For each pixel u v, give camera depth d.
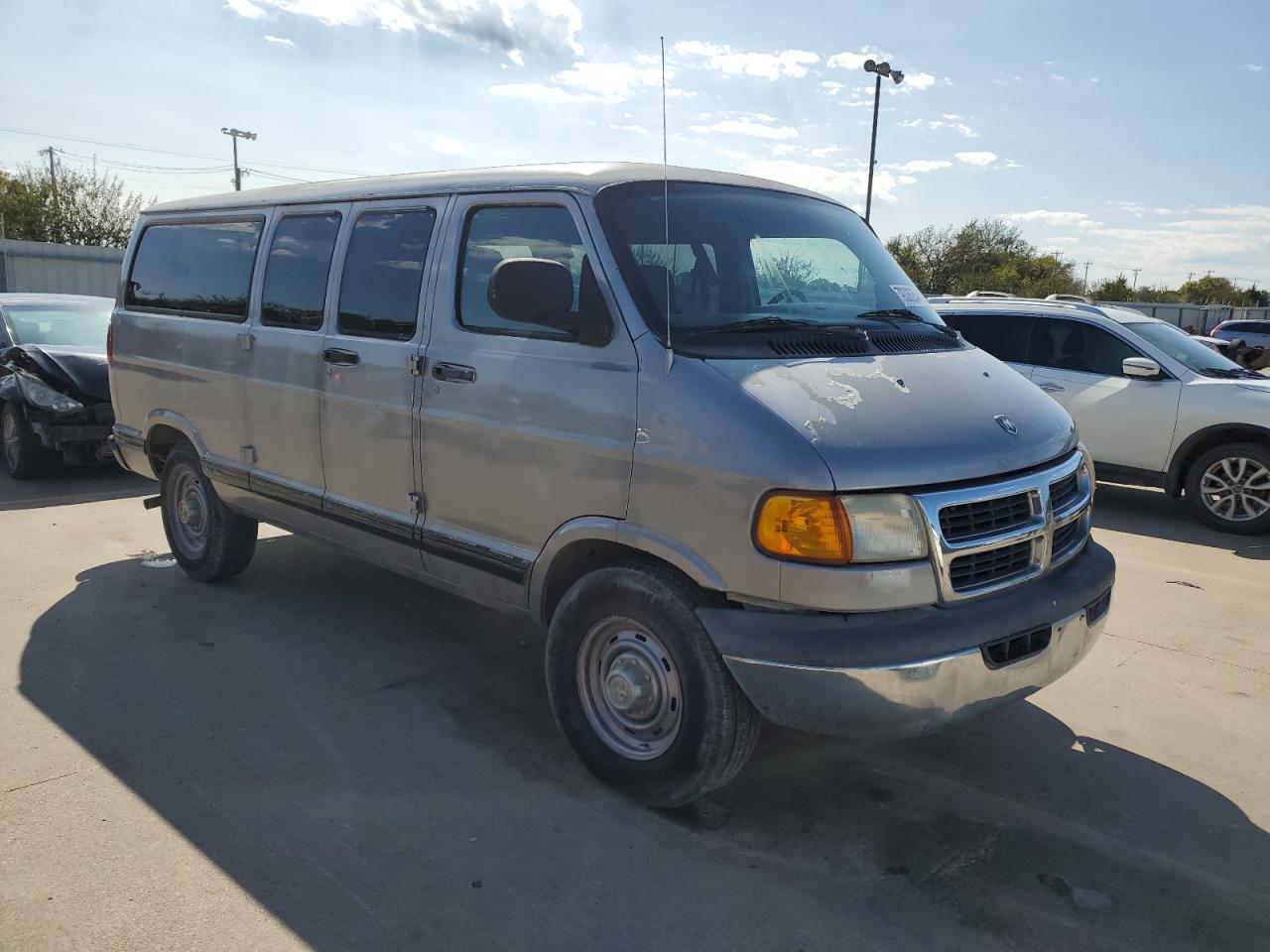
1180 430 8.07
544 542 3.66
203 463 5.50
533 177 3.86
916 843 3.32
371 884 3.02
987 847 3.30
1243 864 3.23
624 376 3.36
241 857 3.14
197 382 5.49
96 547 6.77
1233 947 2.81
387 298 4.30
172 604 5.57
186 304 5.68
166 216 5.98
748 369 3.23
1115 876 3.15
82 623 5.24
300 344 4.72
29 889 2.95
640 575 3.32
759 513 2.99
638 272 3.46
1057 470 3.50
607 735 3.57
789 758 3.91
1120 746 4.07
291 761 3.78
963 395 3.46
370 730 4.06
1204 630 5.49
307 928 2.80
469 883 3.04
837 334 3.63
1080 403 8.58
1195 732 4.21
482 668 4.73
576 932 2.82
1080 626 3.41
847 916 2.92
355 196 4.57
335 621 5.34
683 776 3.29
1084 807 3.57
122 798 3.47
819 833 3.36
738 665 3.04
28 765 3.70
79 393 8.66
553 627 3.63
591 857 3.19
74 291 30.61
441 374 3.97
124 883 2.99
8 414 9.06
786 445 2.97
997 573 3.24
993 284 53.47
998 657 3.13
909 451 3.04
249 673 4.62
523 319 3.40
